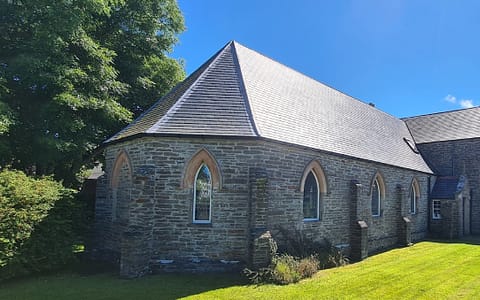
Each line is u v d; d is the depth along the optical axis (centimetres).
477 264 1586
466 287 1184
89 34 2072
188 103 1453
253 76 1730
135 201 1273
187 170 1321
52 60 1647
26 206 1228
